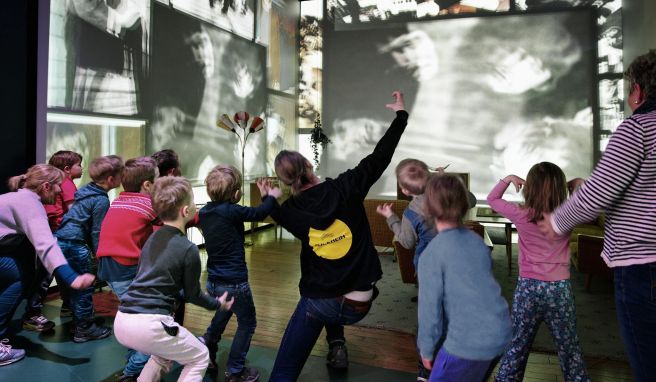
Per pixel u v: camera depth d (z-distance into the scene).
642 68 1.23
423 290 1.45
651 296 1.16
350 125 8.69
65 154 3.23
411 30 8.34
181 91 5.66
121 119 4.66
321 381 2.37
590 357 2.71
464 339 1.37
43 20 3.66
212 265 2.23
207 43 6.18
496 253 5.80
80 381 2.38
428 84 8.27
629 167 1.16
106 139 4.47
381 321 3.33
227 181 2.22
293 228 1.84
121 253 2.34
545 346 2.83
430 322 1.42
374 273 1.79
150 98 5.10
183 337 1.79
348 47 8.68
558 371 2.49
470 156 8.08
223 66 6.55
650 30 6.12
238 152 6.99
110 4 4.50
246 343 2.30
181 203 1.84
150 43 5.09
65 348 2.80
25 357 2.67
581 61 7.55
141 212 2.37
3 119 3.38
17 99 3.48
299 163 1.94
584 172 7.56
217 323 2.42
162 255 1.76
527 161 7.82
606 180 1.18
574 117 7.59
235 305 2.24
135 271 2.37
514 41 7.85
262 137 7.69
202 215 2.24
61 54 3.93
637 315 1.19
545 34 7.70
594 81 7.48
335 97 8.77
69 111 4.02
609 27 7.38
